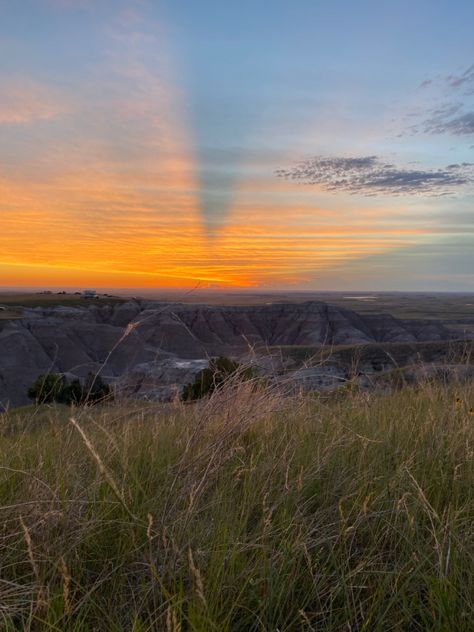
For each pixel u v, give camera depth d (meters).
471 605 1.97
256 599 2.07
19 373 45.62
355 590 2.19
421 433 3.82
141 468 3.35
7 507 2.43
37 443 3.93
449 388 5.70
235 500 2.89
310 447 3.54
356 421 4.37
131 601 2.17
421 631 2.00
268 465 3.07
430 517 2.38
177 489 2.80
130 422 4.21
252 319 116.88
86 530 2.42
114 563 2.40
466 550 2.30
